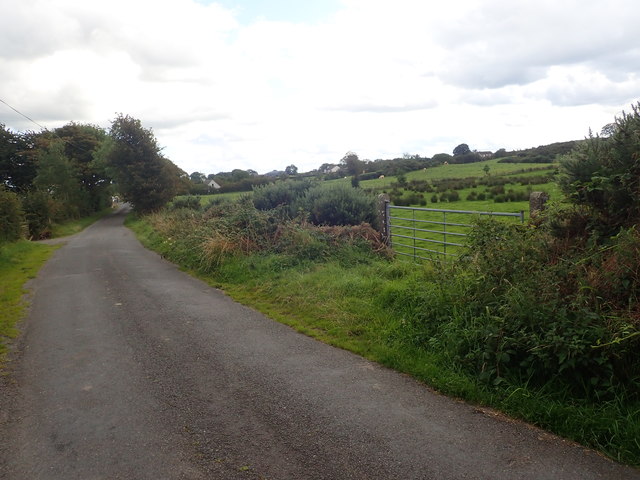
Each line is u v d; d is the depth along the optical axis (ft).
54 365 17.49
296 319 22.93
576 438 11.59
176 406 13.85
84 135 194.18
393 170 242.17
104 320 23.72
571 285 15.97
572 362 13.12
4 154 167.84
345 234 38.27
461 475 10.20
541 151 256.93
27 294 31.24
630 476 10.11
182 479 10.26
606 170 18.12
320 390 14.75
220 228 40.73
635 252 15.02
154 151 151.33
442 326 17.62
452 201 111.75
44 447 11.69
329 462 10.81
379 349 17.84
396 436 11.88
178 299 28.12
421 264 30.42
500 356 14.38
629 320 13.57
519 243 18.98
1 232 65.10
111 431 12.45
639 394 12.56
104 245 66.64
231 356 18.01
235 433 12.22
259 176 233.35
